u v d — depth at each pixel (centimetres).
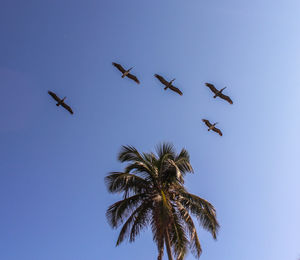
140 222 1812
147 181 1908
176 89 2502
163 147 2059
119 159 2005
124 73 2464
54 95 2511
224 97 2652
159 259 1603
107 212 1845
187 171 2003
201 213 1831
